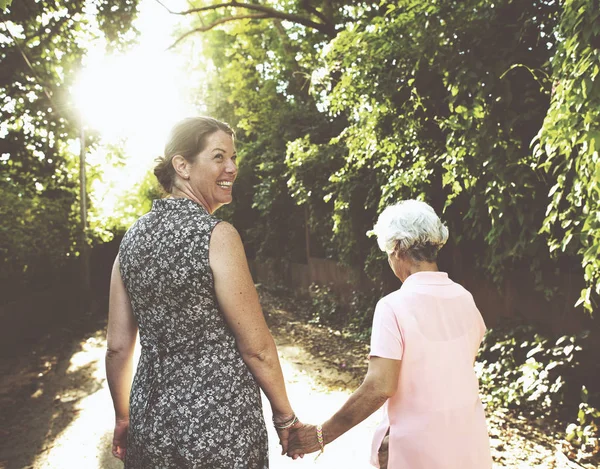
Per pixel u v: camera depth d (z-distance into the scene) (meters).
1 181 10.11
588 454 3.55
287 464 3.72
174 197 1.89
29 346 8.43
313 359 6.84
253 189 15.55
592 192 3.40
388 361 1.78
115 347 1.94
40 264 9.69
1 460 4.06
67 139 12.70
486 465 1.83
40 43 10.85
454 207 6.17
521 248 4.78
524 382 4.43
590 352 4.44
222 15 16.94
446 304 1.88
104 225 13.85
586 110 3.24
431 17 4.92
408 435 1.78
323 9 11.00
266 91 15.52
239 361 1.78
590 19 3.13
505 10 4.80
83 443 4.33
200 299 1.73
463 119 4.94
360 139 6.89
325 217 10.23
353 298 9.34
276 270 14.60
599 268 3.40
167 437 1.68
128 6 10.86
